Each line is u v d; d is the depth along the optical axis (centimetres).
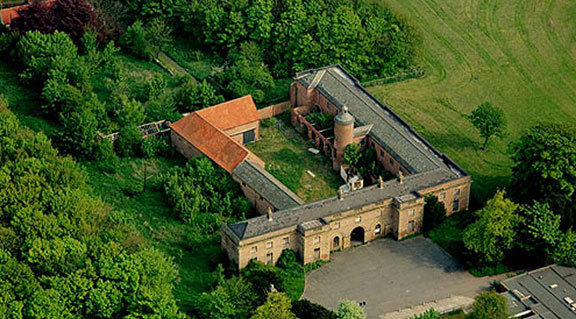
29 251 19150
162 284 19150
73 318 18375
